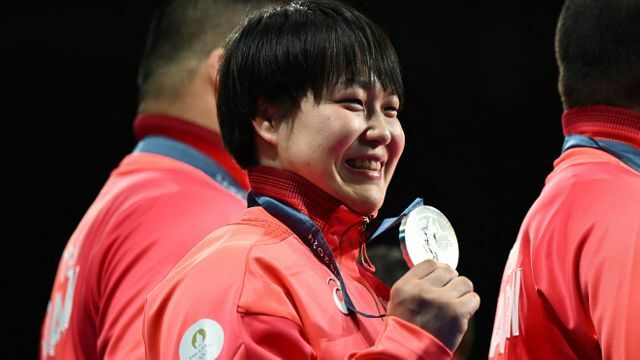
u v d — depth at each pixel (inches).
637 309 207.3
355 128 206.2
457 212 712.4
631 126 246.8
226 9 335.6
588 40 254.2
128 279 276.4
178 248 277.9
